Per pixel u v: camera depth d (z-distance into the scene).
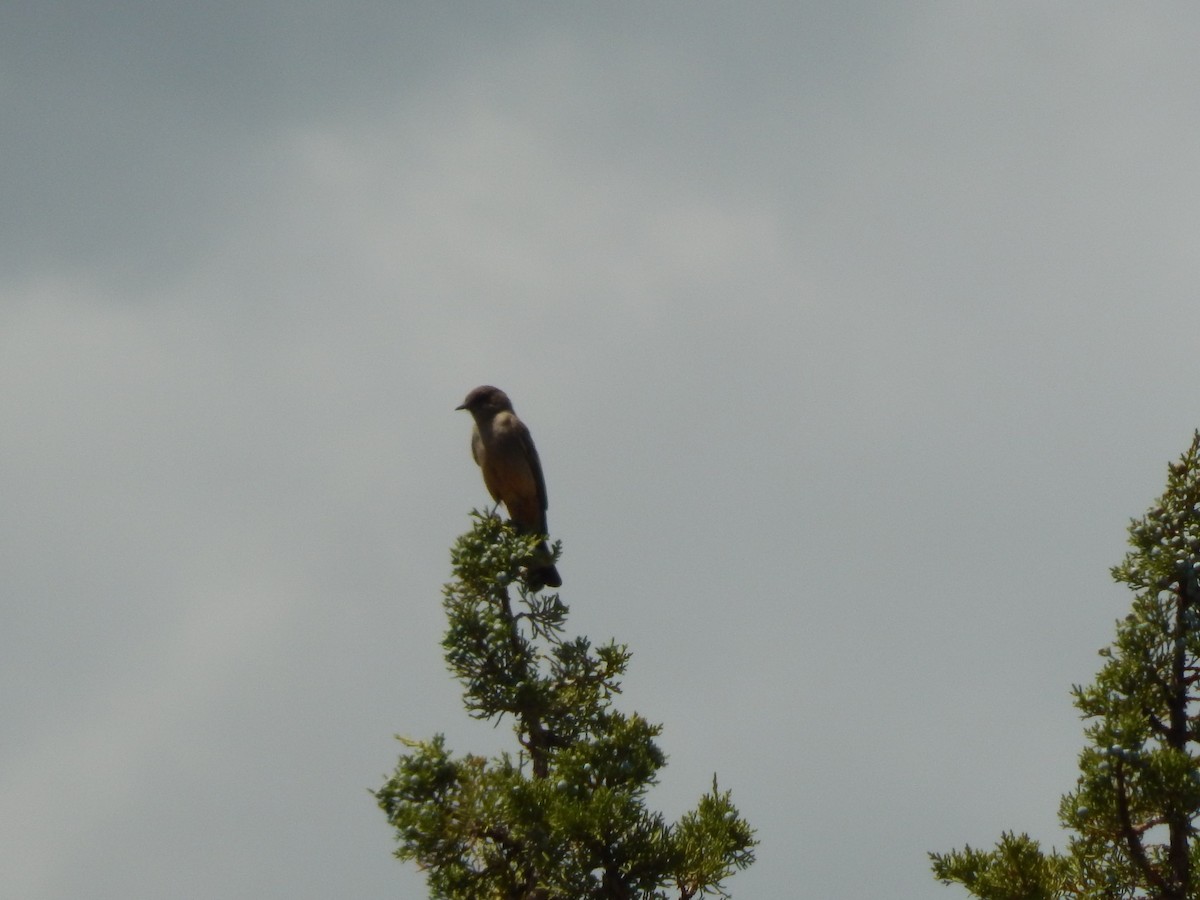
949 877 13.45
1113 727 12.54
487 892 14.01
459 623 15.48
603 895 13.60
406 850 13.96
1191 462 13.80
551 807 13.54
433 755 14.05
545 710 15.18
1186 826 12.59
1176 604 13.51
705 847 13.60
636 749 14.11
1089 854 13.23
